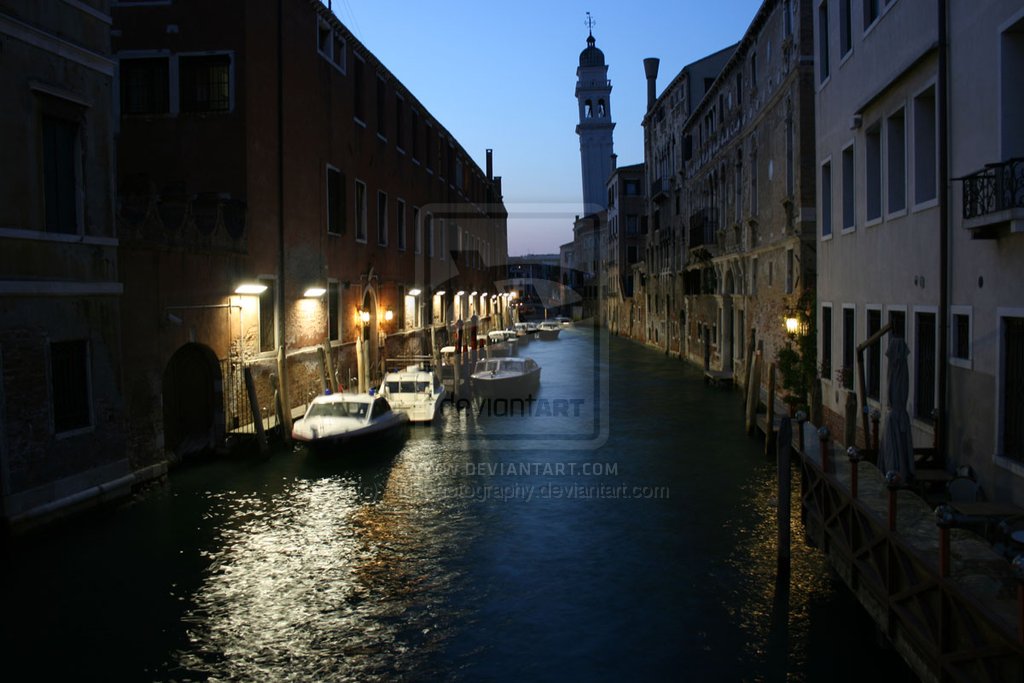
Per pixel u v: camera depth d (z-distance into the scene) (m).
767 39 21.77
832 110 14.55
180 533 11.24
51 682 7.29
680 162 37.25
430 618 8.70
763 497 13.22
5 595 9.14
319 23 20.34
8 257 10.06
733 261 26.30
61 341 10.91
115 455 12.01
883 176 11.69
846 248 13.75
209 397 15.46
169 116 16.66
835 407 14.45
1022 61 7.97
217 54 16.50
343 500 13.03
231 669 7.58
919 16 10.19
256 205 16.84
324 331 20.31
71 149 11.34
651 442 17.89
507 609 8.91
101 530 11.20
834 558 8.27
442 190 34.00
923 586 5.78
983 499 8.53
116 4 16.75
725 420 20.59
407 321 28.19
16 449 10.18
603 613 8.79
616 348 46.25
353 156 22.61
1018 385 7.97
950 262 9.38
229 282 15.66
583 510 12.58
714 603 8.99
